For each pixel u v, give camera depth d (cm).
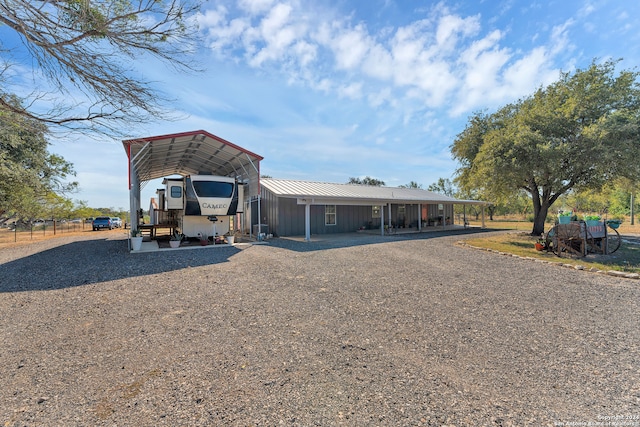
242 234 1566
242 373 252
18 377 244
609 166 1073
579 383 241
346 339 324
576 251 882
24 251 984
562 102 1299
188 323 366
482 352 296
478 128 1648
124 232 2036
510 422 193
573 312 414
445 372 257
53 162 1631
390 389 230
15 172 1232
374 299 467
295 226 1535
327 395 222
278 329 350
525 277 616
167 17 384
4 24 345
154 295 478
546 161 1079
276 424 189
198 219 1123
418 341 320
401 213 2112
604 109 1135
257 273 635
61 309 412
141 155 1096
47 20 346
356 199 1407
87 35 364
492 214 3584
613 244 1138
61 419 193
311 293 496
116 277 591
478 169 1367
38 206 1961
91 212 3959
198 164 1546
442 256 855
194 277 596
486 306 437
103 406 207
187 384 235
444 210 2131
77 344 306
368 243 1133
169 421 191
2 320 371
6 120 416
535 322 377
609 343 317
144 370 257
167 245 1097
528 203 3297
